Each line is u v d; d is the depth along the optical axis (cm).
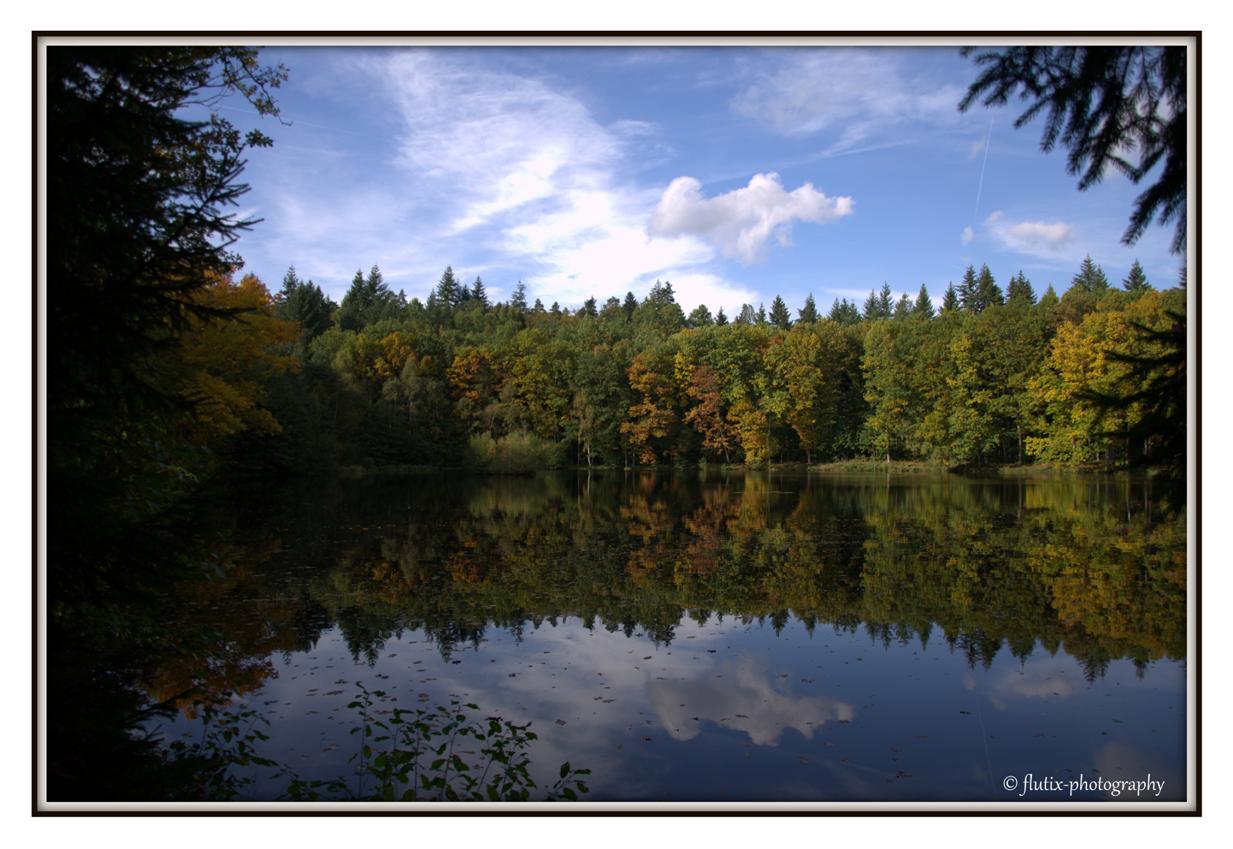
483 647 815
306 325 6084
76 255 415
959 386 4366
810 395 5028
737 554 1430
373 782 498
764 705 651
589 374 5281
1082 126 408
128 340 413
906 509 2280
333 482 3444
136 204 439
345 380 4462
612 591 1097
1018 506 2303
